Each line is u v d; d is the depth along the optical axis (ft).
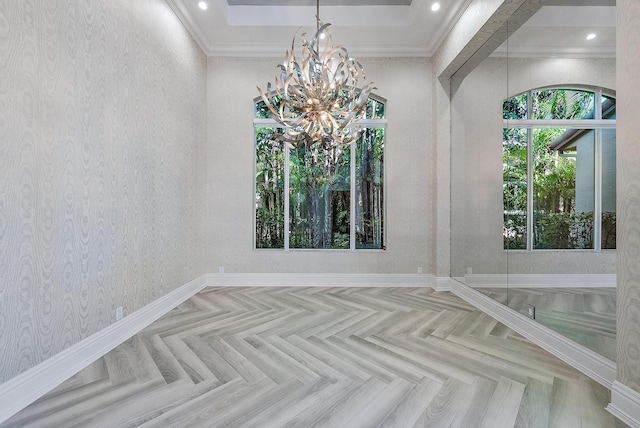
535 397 6.70
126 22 9.81
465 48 13.20
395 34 15.53
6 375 6.10
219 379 7.41
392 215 16.76
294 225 17.44
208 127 16.76
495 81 12.03
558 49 8.99
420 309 12.75
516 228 10.71
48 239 7.03
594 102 7.80
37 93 6.73
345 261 16.84
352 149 17.39
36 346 6.74
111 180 9.15
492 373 7.71
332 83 9.34
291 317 11.76
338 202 17.49
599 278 7.47
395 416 6.09
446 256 15.92
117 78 9.37
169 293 12.70
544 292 9.34
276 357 8.54
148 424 5.85
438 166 16.01
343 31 15.29
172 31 12.92
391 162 16.78
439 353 8.80
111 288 9.18
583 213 8.06
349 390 6.96
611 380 7.00
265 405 6.42
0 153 5.99
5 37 6.07
